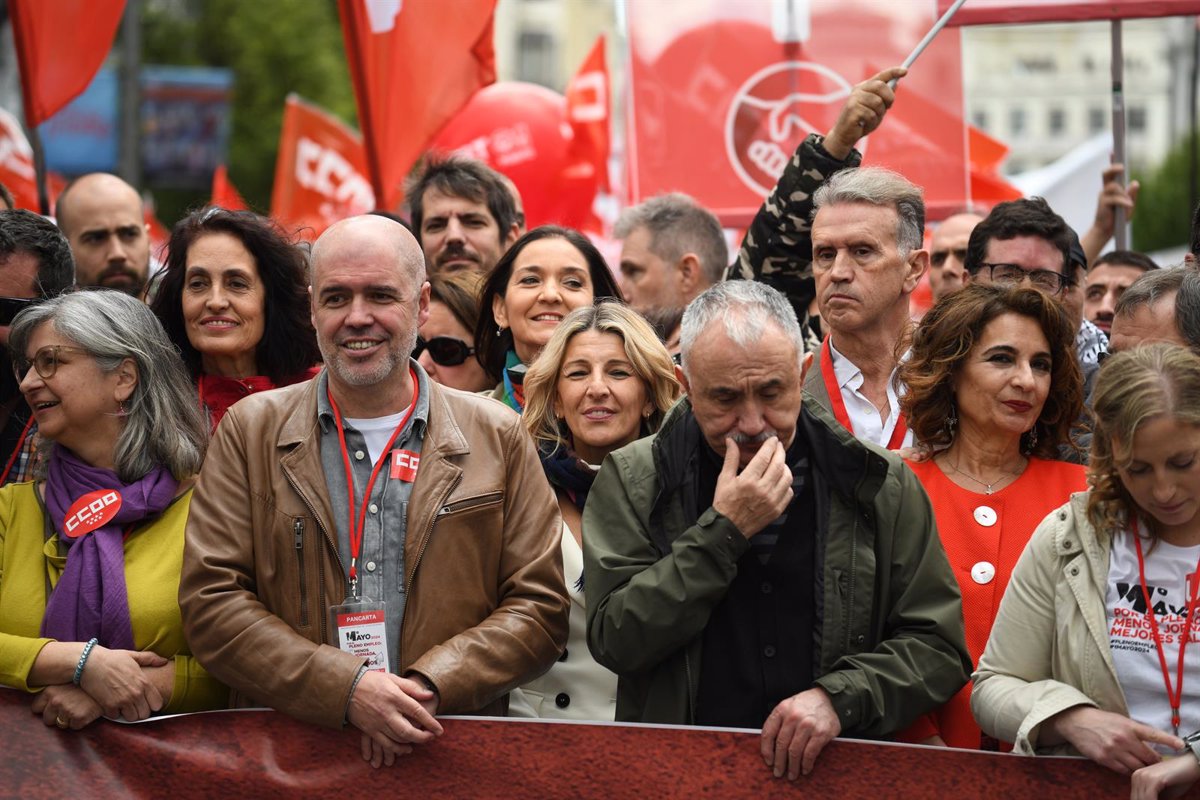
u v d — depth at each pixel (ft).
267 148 152.25
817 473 19.94
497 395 27.35
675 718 19.66
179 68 157.28
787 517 19.90
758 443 19.52
